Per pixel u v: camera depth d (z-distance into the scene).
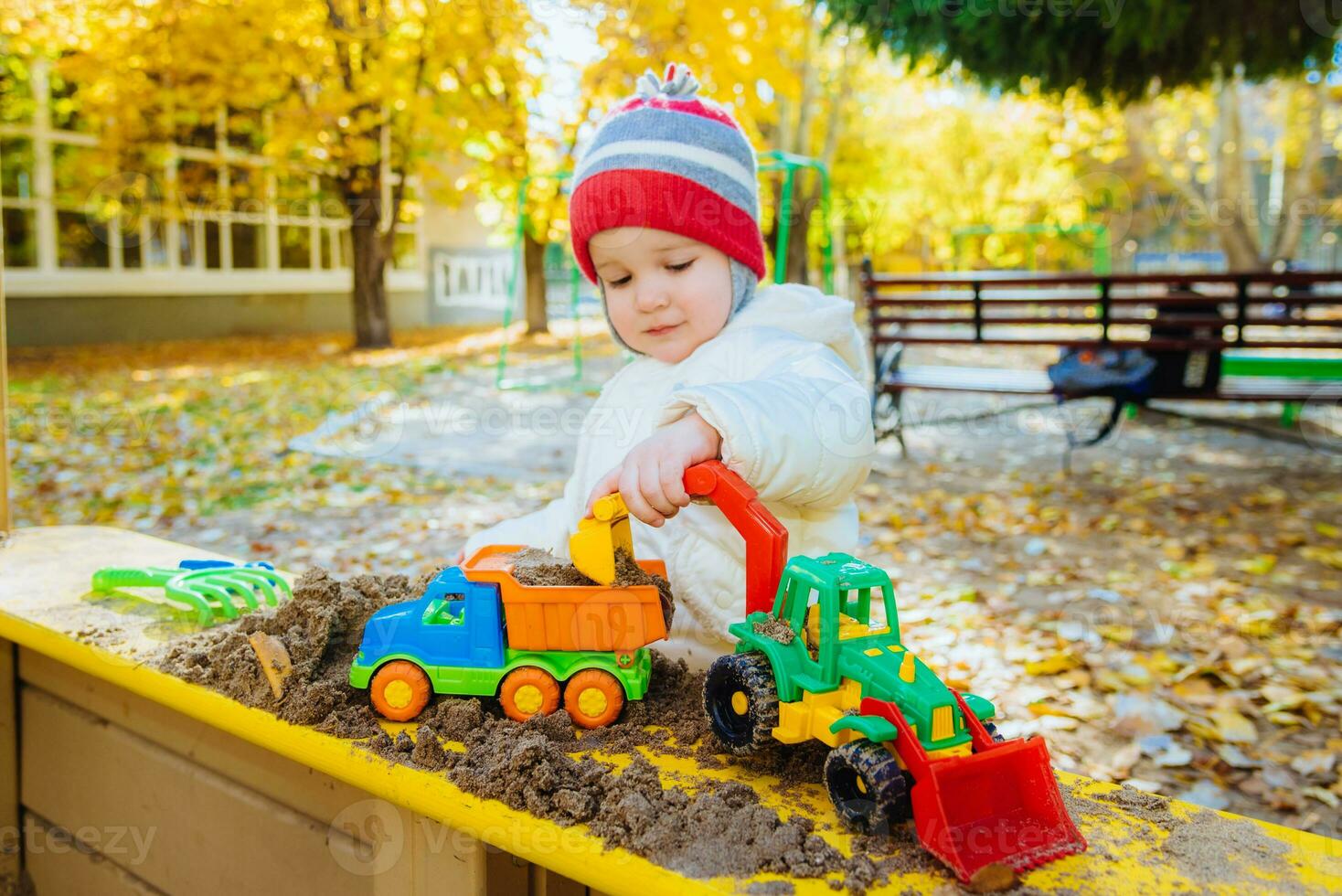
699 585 1.47
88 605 1.69
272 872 1.40
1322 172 18.78
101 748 1.72
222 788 1.48
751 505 1.12
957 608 3.89
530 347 14.99
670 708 1.26
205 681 1.33
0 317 2.18
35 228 12.96
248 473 6.52
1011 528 5.23
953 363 12.26
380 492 5.99
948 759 0.92
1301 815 2.36
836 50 13.76
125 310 14.07
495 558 1.38
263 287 16.12
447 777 1.07
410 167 13.47
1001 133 20.19
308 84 11.23
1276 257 16.52
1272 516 5.44
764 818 0.97
